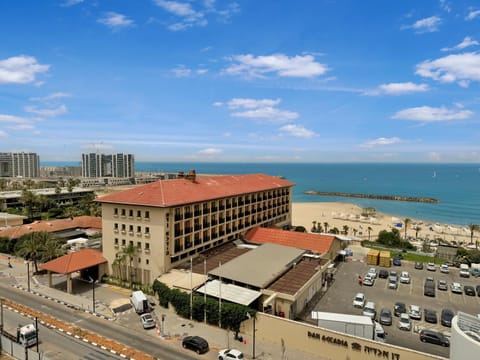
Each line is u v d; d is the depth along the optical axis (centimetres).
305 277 5512
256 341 4134
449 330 4556
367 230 14112
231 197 7638
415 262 7931
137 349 3831
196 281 5291
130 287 5900
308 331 3922
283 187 10138
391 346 3509
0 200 13925
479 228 13625
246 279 5103
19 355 3597
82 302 5228
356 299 5394
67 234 9138
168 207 5722
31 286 5953
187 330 4366
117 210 6238
